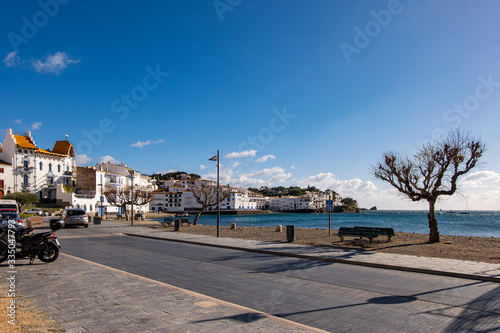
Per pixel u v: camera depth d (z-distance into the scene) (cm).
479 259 1353
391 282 967
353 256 1403
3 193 6731
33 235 1182
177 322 589
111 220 5475
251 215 15025
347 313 680
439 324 618
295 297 798
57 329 541
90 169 8444
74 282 894
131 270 1136
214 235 2495
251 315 634
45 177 7544
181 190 14588
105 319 600
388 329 593
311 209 19188
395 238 2191
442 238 2256
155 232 2777
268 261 1345
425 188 2009
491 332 579
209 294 822
